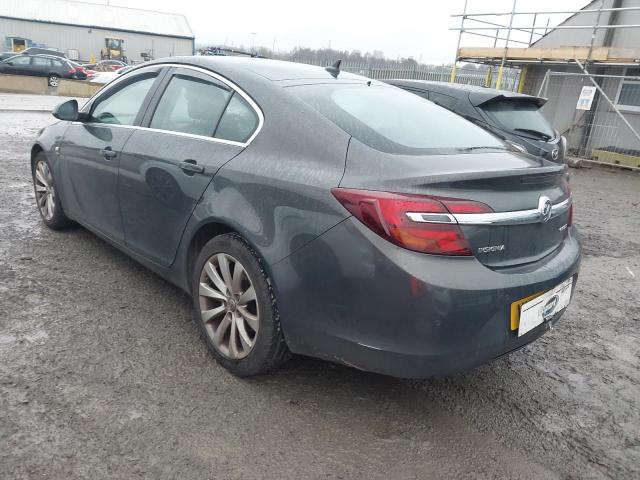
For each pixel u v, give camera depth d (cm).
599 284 485
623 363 339
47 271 391
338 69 354
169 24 6366
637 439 263
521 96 705
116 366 281
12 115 1421
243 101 294
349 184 231
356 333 231
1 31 5434
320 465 226
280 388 276
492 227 229
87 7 6034
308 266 238
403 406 272
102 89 411
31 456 215
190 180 295
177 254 313
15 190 612
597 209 818
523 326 242
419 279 214
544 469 237
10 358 279
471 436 254
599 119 1323
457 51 1484
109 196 366
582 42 1380
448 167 238
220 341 286
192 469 217
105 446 224
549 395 295
